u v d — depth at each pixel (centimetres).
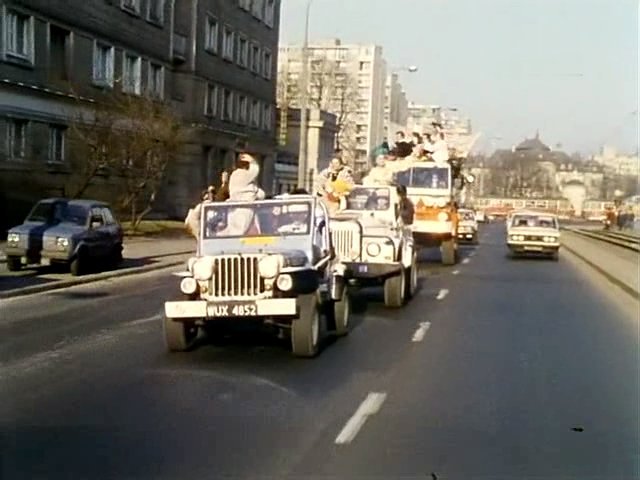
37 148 3781
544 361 1284
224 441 799
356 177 3131
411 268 2094
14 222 3609
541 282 2722
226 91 6106
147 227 4325
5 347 1288
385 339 1464
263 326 1355
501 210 12306
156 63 5009
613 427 889
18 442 781
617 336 1574
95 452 754
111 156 3731
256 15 6669
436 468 731
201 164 5622
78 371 1119
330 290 1412
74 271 2297
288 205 1363
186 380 1075
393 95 11738
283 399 985
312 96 10381
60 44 4016
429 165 3222
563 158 13875
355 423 880
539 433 858
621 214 7919
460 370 1194
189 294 1243
